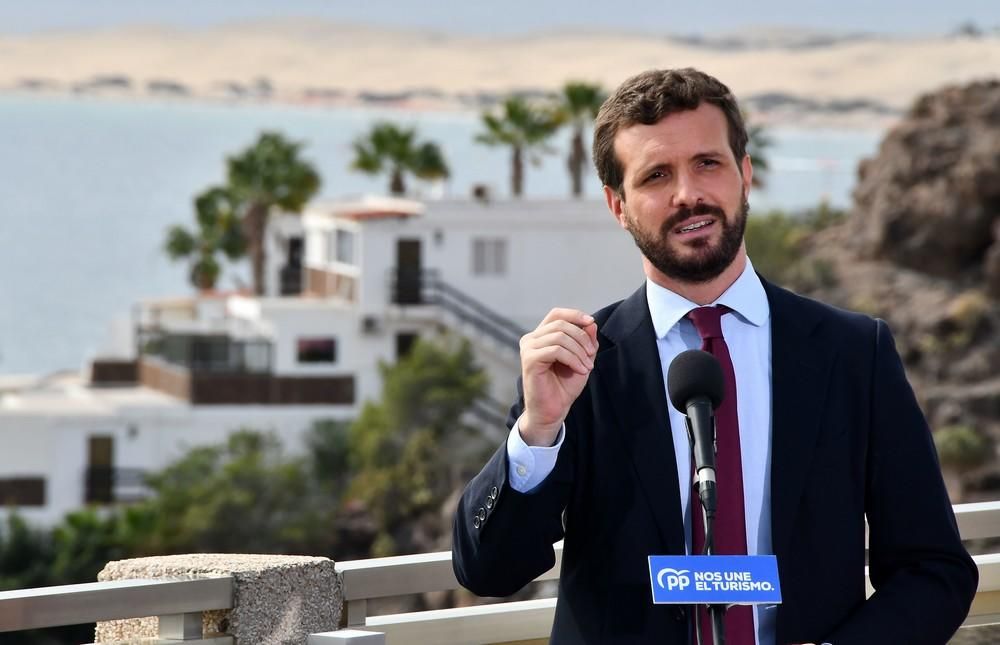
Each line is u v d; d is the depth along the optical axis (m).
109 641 6.56
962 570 6.56
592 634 6.50
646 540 6.41
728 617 6.35
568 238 107.81
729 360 6.55
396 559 7.13
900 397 6.63
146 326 125.88
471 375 95.38
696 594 5.95
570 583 6.64
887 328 6.79
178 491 88.69
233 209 170.12
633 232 6.66
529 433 6.41
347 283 108.81
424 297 106.44
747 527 6.44
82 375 158.12
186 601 6.34
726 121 6.58
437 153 130.00
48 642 75.81
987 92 117.38
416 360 95.00
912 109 119.81
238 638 6.49
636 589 6.42
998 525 8.34
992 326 102.44
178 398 106.44
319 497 94.94
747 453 6.52
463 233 107.00
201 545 86.88
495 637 7.47
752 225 120.25
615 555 6.47
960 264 110.38
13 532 86.94
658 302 6.71
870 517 6.70
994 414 94.88
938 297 107.69
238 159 133.00
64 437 102.19
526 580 6.64
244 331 114.06
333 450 99.81
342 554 91.50
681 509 6.41
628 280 108.50
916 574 6.54
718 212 6.52
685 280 6.61
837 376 6.61
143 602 6.23
